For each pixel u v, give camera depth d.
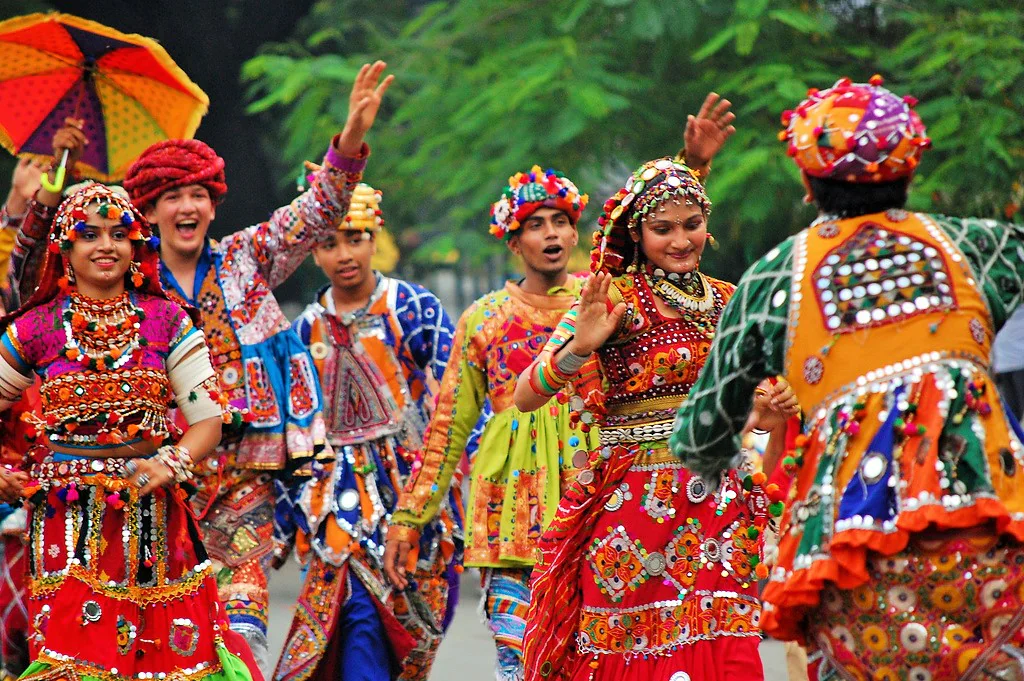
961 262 11.67
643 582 14.72
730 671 14.34
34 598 14.98
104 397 15.09
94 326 15.15
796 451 11.85
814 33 35.69
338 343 20.61
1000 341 29.09
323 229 18.77
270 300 18.78
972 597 11.25
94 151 18.88
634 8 35.53
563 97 36.16
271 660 27.14
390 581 19.14
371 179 42.34
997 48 33.72
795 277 11.91
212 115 51.59
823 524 11.52
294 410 18.78
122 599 14.92
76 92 18.55
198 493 18.38
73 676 14.65
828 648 11.84
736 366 12.19
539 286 18.52
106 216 15.16
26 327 15.19
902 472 11.30
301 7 51.16
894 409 11.41
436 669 25.83
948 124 33.16
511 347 18.25
